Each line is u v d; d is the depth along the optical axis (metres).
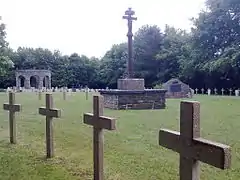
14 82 58.84
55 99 26.78
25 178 5.16
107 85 57.50
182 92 31.53
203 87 44.28
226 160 2.47
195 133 2.76
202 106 19.45
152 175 5.38
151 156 6.72
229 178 5.24
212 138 8.80
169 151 7.18
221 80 42.03
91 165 5.96
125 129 10.38
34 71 56.06
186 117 2.81
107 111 16.83
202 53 40.44
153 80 50.41
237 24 37.56
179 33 49.56
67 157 6.57
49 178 5.18
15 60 62.38
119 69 53.72
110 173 5.47
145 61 50.88
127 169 5.73
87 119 4.92
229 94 38.22
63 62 63.22
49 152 6.52
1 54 31.78
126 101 18.28
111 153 6.98
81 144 7.96
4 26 31.39
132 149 7.40
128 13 19.12
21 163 6.07
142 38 51.41
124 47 55.22
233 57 34.41
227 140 8.51
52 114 6.26
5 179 5.11
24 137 8.99
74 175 5.34
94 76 61.19
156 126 11.09
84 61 62.88
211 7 39.03
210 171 5.61
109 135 9.24
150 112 16.16
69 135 9.27
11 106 7.92
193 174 2.77
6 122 12.46
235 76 39.56
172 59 47.69
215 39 39.72
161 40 50.81
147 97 18.64
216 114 14.83
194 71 42.44
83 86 61.91
